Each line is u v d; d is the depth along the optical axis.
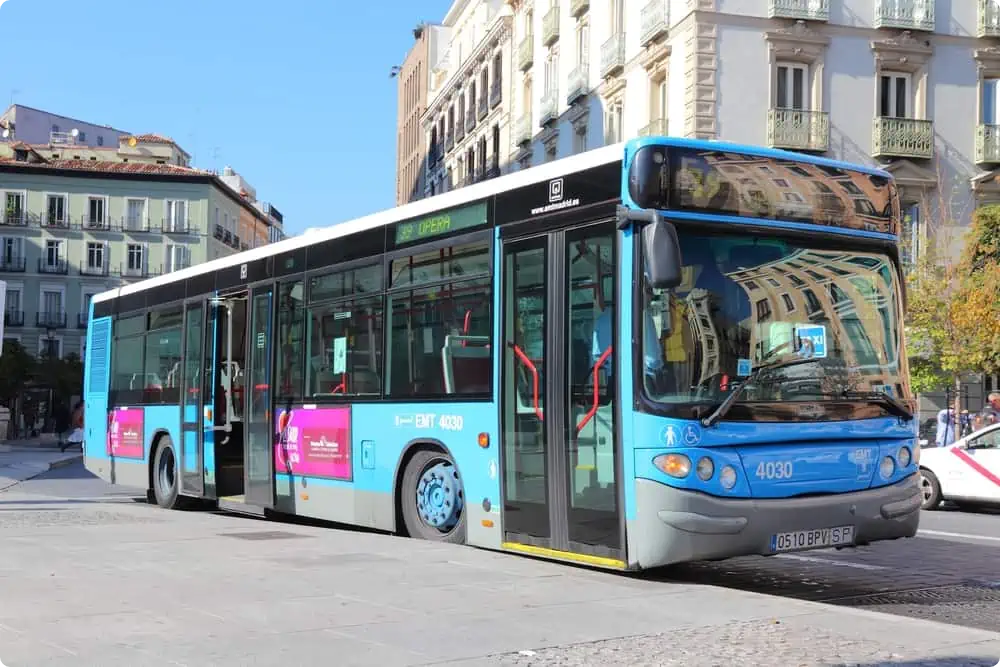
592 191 8.83
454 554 9.61
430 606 7.18
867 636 6.28
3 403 62.72
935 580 9.67
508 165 52.06
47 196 83.62
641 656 5.82
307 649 5.95
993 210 29.11
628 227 8.37
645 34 35.66
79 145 94.31
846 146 33.19
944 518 15.95
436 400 10.59
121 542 10.66
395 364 11.24
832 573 10.07
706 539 7.98
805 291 8.70
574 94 42.09
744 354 8.34
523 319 9.52
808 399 8.48
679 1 33.62
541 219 9.38
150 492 17.22
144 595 7.57
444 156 66.00
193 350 15.98
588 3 41.47
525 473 9.40
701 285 8.34
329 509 12.30
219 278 15.32
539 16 47.69
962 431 26.64
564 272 9.08
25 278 83.19
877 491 8.70
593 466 8.64
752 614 6.91
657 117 35.97
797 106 33.16
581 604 7.25
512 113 51.53
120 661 5.67
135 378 18.00
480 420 9.98
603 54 39.56
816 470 8.45
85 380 20.36
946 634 6.34
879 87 33.56
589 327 8.77
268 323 13.83
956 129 34.06
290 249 13.48
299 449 12.93
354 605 7.21
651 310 8.25
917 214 33.75
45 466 31.34
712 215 8.45
